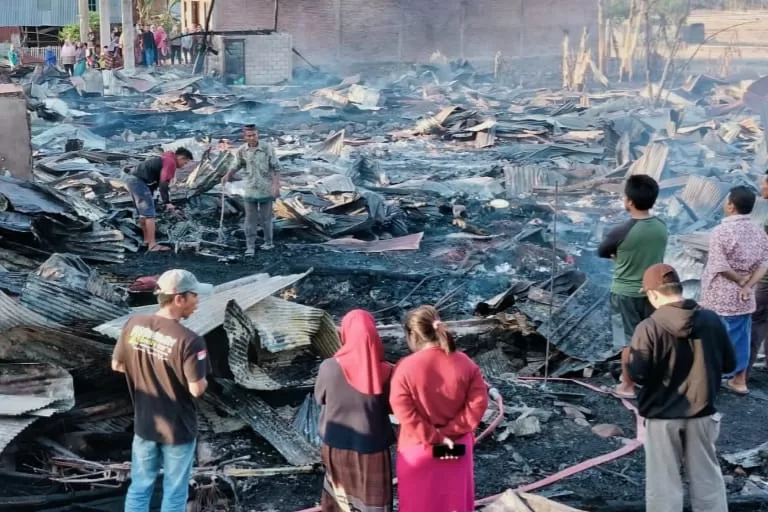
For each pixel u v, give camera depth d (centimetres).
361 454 492
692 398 520
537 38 5088
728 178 1748
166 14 5581
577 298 877
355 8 4731
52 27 5647
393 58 4856
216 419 678
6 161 1363
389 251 1265
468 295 1087
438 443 487
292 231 1348
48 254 1030
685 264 997
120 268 1145
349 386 492
